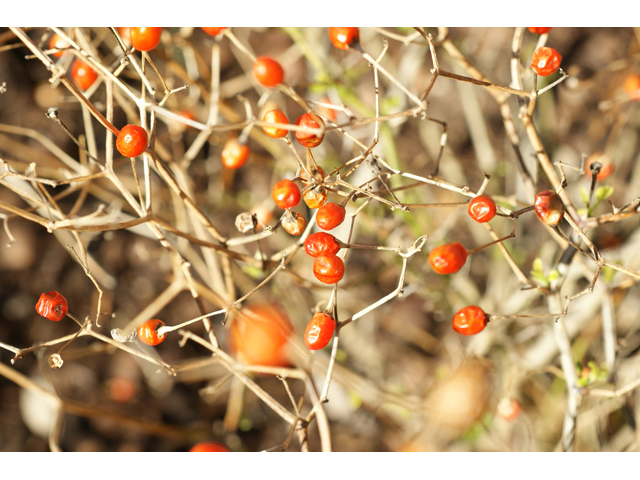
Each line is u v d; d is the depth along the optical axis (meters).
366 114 0.41
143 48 0.28
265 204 0.41
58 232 0.47
